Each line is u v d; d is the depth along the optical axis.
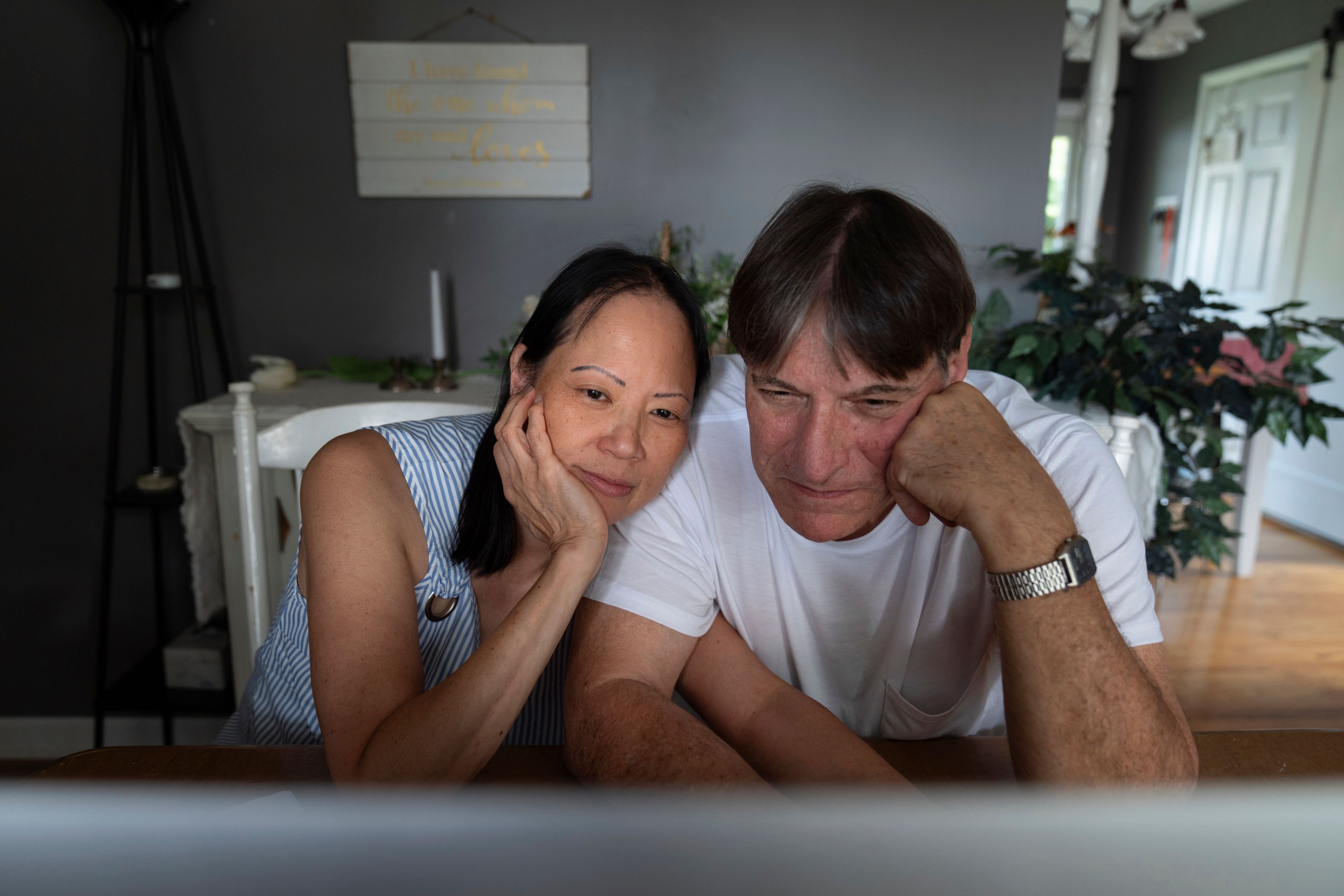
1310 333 2.35
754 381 0.70
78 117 2.14
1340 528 3.62
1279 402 2.34
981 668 0.92
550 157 2.34
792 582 0.89
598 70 2.32
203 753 0.75
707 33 2.32
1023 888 0.19
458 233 2.37
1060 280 2.31
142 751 0.75
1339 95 3.73
